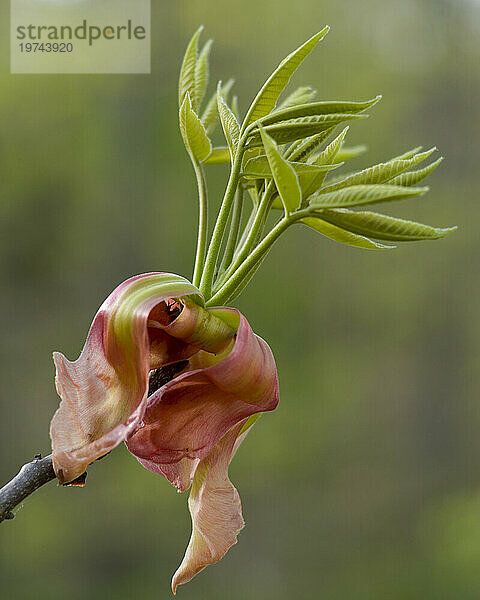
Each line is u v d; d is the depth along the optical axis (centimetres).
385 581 1345
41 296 1392
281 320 1527
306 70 1669
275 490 1408
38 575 1246
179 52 1488
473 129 1727
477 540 1326
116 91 1456
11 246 1388
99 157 1442
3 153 1407
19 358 1352
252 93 1554
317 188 171
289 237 1573
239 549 1347
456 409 1594
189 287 164
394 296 1623
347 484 1470
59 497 1274
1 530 1245
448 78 1736
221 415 169
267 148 155
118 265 1433
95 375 158
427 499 1493
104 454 151
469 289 1664
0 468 1308
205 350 169
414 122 1716
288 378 1497
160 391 168
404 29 1723
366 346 1592
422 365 1609
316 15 1655
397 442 1548
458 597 1269
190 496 176
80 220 1427
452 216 1692
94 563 1271
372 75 1694
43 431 1334
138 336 155
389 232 162
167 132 1459
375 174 171
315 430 1480
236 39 1559
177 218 1446
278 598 1319
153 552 1285
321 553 1381
